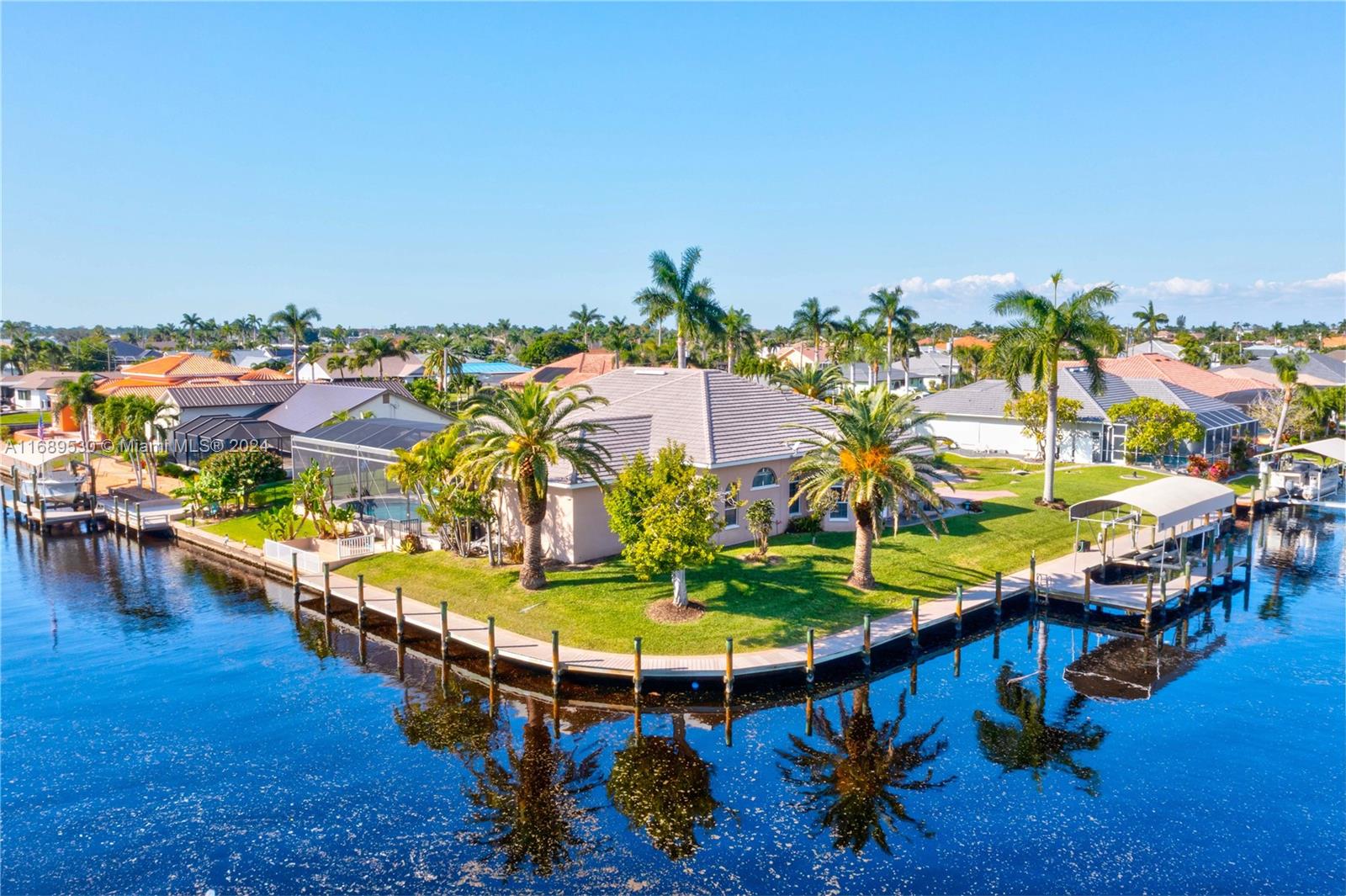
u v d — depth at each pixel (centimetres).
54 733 2428
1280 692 2641
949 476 5547
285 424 6731
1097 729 2398
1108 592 3322
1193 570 3841
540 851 1847
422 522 3962
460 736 2397
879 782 2125
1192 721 2445
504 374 14462
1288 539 4634
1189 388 7488
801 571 3378
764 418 4184
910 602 3162
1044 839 1872
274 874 1777
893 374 11900
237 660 2991
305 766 2233
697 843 1872
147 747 2339
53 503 5466
